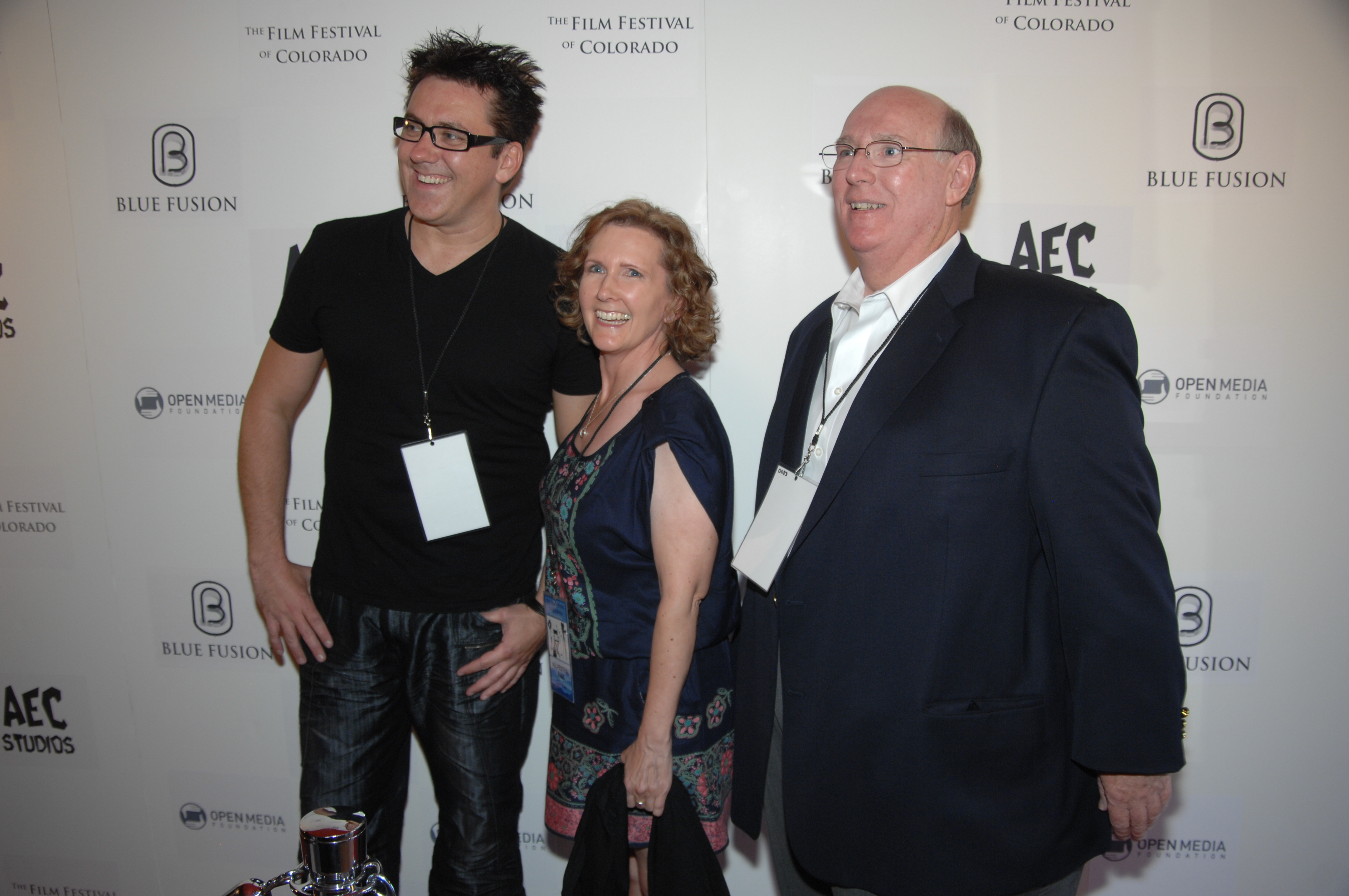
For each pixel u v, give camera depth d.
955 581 1.13
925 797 1.16
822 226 1.88
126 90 1.93
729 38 1.84
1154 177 1.82
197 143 1.93
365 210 1.92
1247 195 1.82
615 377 1.46
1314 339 1.84
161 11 1.90
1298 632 1.92
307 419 2.00
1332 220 1.81
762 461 1.47
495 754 1.58
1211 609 1.92
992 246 1.86
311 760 1.57
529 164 1.88
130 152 1.94
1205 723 1.96
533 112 1.54
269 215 1.93
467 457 1.51
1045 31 1.80
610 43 1.84
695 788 1.38
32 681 2.13
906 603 1.15
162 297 1.98
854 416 1.19
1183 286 1.85
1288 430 1.87
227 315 1.97
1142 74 1.80
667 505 1.29
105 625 2.10
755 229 1.88
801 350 1.47
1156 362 1.87
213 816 2.14
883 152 1.22
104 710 2.13
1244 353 1.86
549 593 1.48
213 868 2.16
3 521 2.08
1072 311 1.12
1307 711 1.94
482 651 1.55
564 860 2.11
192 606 2.08
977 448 1.12
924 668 1.15
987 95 1.82
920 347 1.18
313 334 1.59
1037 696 1.17
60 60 1.93
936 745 1.15
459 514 1.51
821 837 1.24
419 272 1.53
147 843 2.17
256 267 1.95
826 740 1.22
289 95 1.90
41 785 2.17
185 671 2.10
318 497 2.02
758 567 1.27
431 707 1.57
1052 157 1.83
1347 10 1.76
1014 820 1.16
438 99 1.43
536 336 1.54
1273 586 1.91
